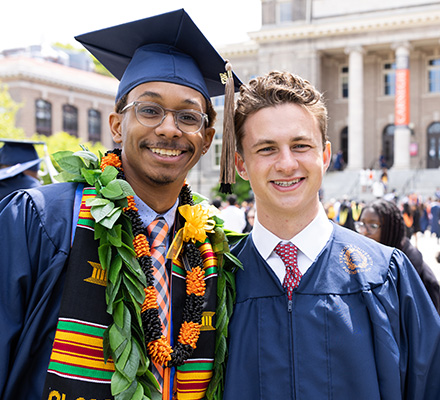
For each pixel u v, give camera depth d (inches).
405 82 1179.9
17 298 69.0
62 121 1572.3
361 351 75.8
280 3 1275.8
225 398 76.0
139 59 82.0
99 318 69.8
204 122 81.4
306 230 82.0
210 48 83.3
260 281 82.3
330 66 1338.6
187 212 83.7
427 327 80.1
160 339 72.2
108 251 71.5
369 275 80.9
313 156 78.9
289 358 76.0
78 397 66.4
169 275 80.0
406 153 1186.6
